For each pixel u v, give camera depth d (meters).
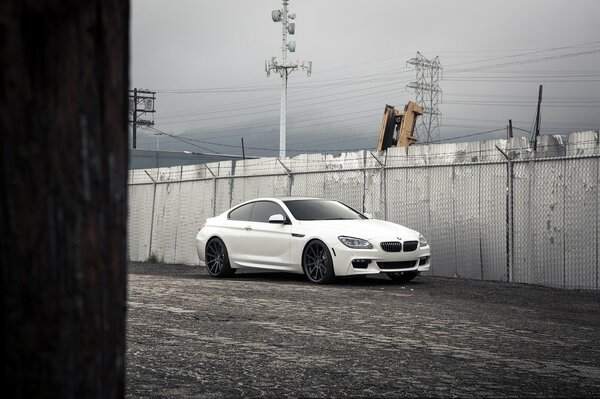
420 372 4.74
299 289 10.59
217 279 12.73
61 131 1.39
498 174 12.60
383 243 11.62
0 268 1.36
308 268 12.09
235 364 4.95
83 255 1.42
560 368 4.94
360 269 11.54
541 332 6.70
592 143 11.23
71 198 1.40
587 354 5.54
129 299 8.86
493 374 4.70
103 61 1.45
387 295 9.91
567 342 6.13
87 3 1.43
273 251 12.62
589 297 10.20
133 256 20.86
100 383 1.45
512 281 12.34
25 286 1.37
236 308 8.18
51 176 1.39
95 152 1.44
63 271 1.39
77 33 1.42
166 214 19.64
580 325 7.27
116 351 1.49
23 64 1.37
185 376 4.54
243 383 4.36
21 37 1.37
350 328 6.77
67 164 1.40
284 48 45.00
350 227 11.95
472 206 13.02
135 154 44.84
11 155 1.36
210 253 13.64
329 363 5.02
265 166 16.83
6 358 1.36
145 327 6.64
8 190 1.36
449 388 4.27
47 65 1.38
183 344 5.75
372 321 7.27
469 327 6.94
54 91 1.39
